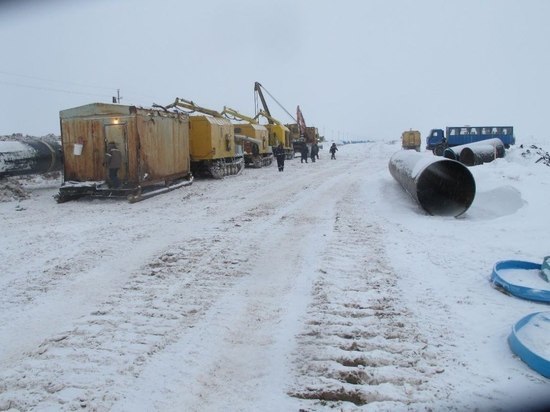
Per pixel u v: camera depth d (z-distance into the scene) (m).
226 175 20.58
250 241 7.60
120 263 6.45
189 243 7.52
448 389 3.18
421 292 5.07
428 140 40.88
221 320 4.43
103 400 3.12
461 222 8.91
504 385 3.22
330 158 37.72
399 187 13.99
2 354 3.84
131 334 4.15
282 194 13.84
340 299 4.87
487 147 19.92
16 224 9.45
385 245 7.18
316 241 7.50
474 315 4.43
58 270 6.15
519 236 7.49
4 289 5.43
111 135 12.88
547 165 14.71
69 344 3.96
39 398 3.15
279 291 5.21
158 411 3.01
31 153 14.62
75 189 12.64
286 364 3.58
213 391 3.24
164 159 14.62
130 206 11.80
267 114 34.19
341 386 3.24
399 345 3.84
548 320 4.08
